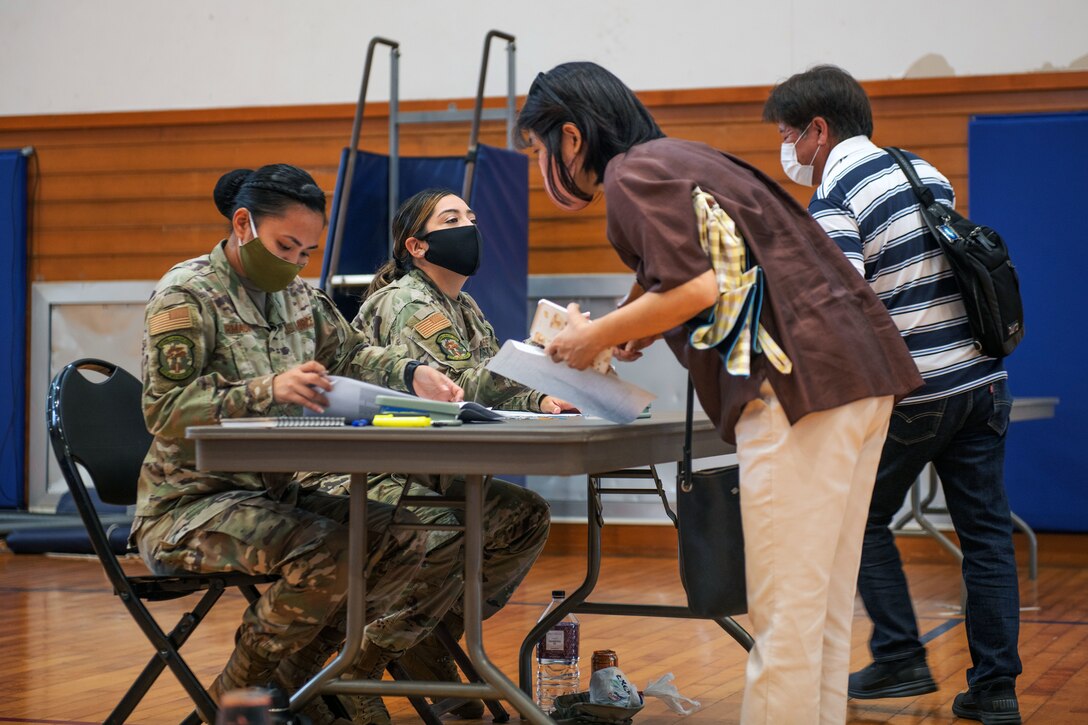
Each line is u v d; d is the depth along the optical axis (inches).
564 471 125.0
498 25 429.7
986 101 391.5
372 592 161.3
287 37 445.4
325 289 373.7
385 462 131.3
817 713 131.3
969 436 192.1
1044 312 379.6
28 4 464.1
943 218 188.4
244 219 158.2
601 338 129.4
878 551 199.5
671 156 133.4
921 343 189.3
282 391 144.2
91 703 205.3
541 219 423.2
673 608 195.0
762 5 408.2
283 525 149.7
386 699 214.7
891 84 396.5
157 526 155.7
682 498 140.6
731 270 128.2
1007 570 190.2
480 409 148.8
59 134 463.2
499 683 139.3
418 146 435.2
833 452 129.8
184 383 152.2
